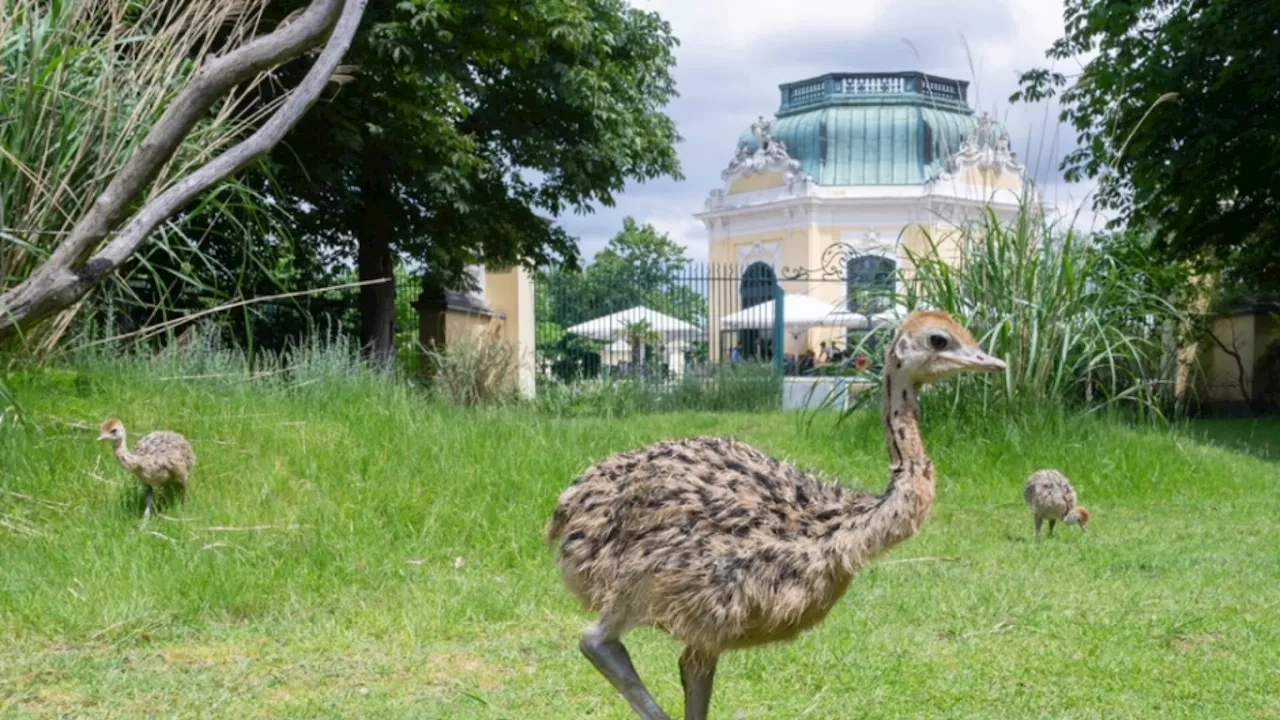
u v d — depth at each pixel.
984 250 12.24
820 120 52.78
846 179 52.22
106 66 8.81
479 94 19.58
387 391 11.31
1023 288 11.95
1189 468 11.51
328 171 17.02
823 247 50.31
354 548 7.68
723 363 24.41
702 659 4.36
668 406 22.73
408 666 5.77
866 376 12.77
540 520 8.38
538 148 20.72
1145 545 8.79
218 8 9.95
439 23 17.19
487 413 11.57
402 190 20.45
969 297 12.23
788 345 39.41
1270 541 8.94
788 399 24.27
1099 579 7.64
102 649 5.96
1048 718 5.06
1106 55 20.88
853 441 12.34
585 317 30.86
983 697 5.33
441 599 6.82
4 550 7.25
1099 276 12.41
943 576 7.73
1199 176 20.03
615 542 4.27
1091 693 5.37
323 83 6.75
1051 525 9.19
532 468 9.25
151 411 9.59
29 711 5.07
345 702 5.23
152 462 7.84
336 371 11.82
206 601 6.57
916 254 13.06
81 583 6.72
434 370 21.12
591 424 12.05
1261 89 18.66
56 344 10.29
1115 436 11.76
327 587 7.10
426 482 8.90
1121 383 13.81
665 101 23.78
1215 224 21.47
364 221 19.77
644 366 25.75
